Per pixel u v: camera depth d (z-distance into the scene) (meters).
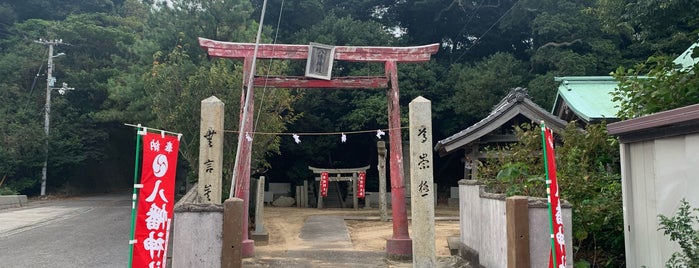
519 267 5.84
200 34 20.70
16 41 33.91
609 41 24.84
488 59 27.77
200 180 9.24
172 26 21.22
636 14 10.27
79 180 33.72
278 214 21.27
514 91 14.98
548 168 5.37
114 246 11.41
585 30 25.33
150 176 5.30
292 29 29.08
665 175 5.56
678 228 4.76
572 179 7.75
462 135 15.12
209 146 9.30
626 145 6.43
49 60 29.97
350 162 31.58
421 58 11.21
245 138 10.71
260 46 11.05
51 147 29.70
